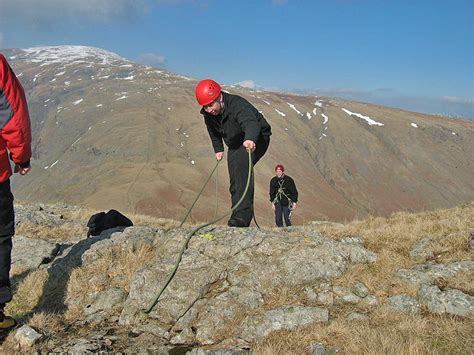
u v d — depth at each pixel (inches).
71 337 145.7
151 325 150.9
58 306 165.5
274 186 420.8
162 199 4680.1
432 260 177.9
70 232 287.7
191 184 5162.4
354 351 126.8
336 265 171.2
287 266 168.7
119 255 188.7
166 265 173.3
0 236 136.8
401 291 157.8
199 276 166.1
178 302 157.6
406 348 123.7
